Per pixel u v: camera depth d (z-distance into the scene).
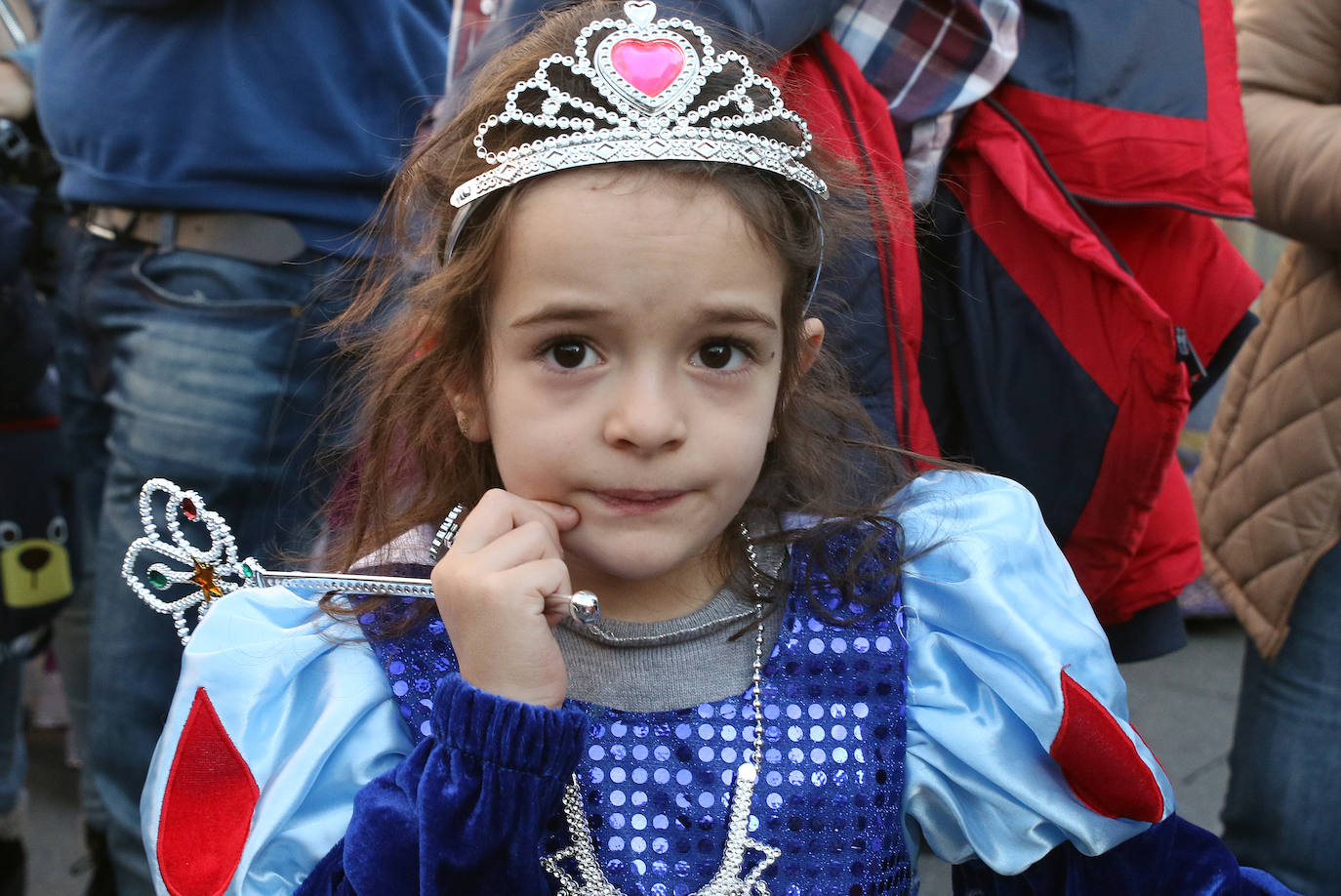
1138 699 4.81
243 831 1.54
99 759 2.81
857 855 1.57
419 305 1.76
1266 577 2.69
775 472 1.82
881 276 2.21
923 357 2.51
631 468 1.46
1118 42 2.41
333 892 1.49
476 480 1.78
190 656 1.63
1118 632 2.74
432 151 1.78
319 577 1.56
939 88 2.37
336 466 2.68
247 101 2.60
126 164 2.67
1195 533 2.70
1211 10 2.47
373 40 2.63
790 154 1.55
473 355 1.60
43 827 3.96
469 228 1.57
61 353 3.02
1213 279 2.64
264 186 2.63
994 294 2.42
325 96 2.62
